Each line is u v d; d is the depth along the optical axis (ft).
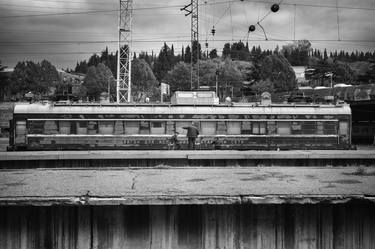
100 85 359.05
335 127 106.01
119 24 175.42
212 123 102.83
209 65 366.63
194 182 51.93
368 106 144.25
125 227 44.70
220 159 73.41
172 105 103.09
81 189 46.68
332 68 444.55
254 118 103.81
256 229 44.86
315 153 74.49
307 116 105.29
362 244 45.03
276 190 45.65
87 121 100.48
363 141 149.28
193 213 44.86
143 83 382.01
